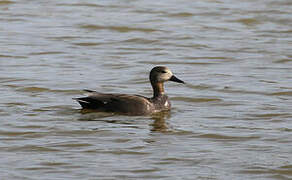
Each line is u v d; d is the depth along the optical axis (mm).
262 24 28562
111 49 24219
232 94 18359
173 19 29297
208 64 22297
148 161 12578
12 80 19406
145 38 25891
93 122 15312
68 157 12742
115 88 19031
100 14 29812
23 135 14164
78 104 17062
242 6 31750
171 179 11648
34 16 29156
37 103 17016
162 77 16844
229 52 23891
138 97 16516
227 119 15797
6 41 24812
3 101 17094
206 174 11922
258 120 15695
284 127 15039
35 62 21922
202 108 16969
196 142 13852
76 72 20734
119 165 12336
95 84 19344
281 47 24547
